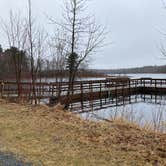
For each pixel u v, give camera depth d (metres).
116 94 35.47
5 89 22.55
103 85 35.88
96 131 9.84
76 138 8.97
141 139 9.00
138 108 23.61
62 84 23.80
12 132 9.52
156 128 11.52
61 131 9.76
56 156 7.35
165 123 12.43
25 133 9.43
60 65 21.16
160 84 40.94
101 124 11.16
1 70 29.73
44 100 21.53
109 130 10.07
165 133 10.30
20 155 7.24
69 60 17.86
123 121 12.05
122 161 7.09
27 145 8.18
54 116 12.28
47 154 7.47
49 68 23.03
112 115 17.22
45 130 9.84
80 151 7.79
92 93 30.64
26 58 21.59
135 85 40.44
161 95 37.56
